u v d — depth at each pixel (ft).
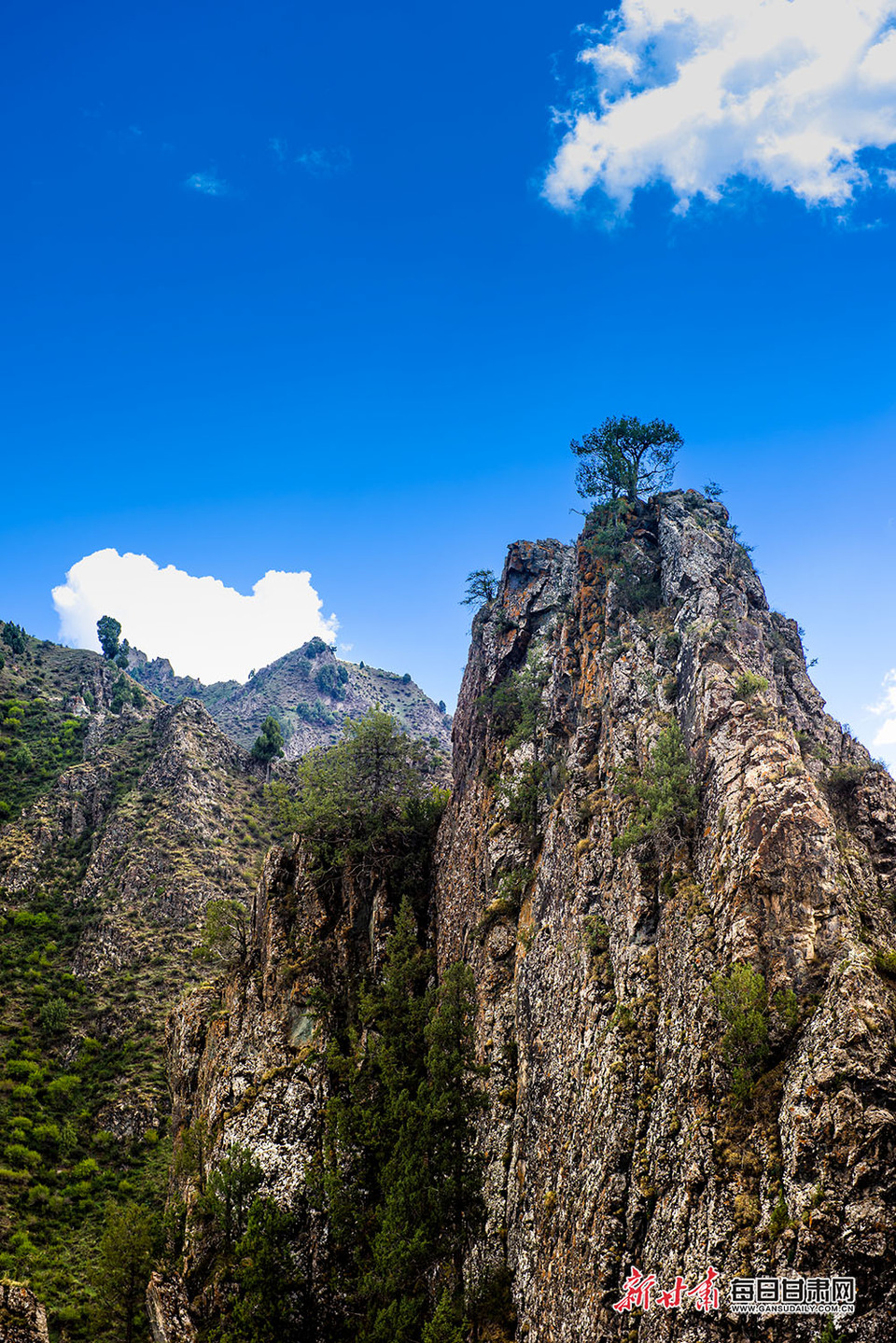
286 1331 221.05
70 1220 329.52
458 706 334.44
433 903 294.05
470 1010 234.38
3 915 481.46
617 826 195.52
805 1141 122.11
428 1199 207.72
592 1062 170.60
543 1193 178.29
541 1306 163.53
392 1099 237.66
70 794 562.66
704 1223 129.39
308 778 330.95
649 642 226.79
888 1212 113.91
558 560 315.78
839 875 145.38
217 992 319.27
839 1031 126.11
